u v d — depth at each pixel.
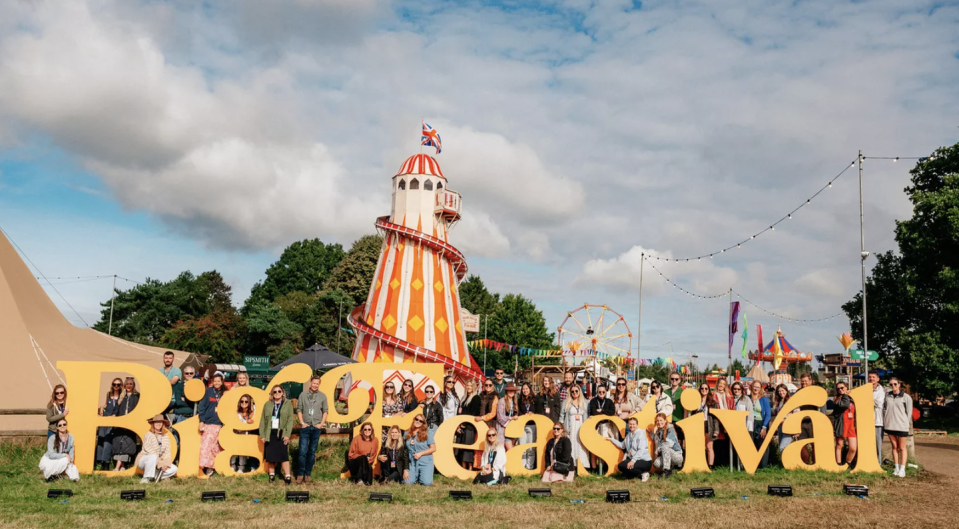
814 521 14.12
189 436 19.08
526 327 92.81
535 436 21.14
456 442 20.28
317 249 104.12
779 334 68.56
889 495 17.16
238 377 19.55
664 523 13.77
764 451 20.92
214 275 120.50
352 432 21.44
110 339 31.50
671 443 20.20
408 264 45.28
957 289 40.78
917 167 45.75
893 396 20.81
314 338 86.19
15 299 26.89
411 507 15.23
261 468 19.69
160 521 13.27
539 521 13.88
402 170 47.41
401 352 42.91
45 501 15.02
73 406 18.80
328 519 13.74
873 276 47.50
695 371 95.56
